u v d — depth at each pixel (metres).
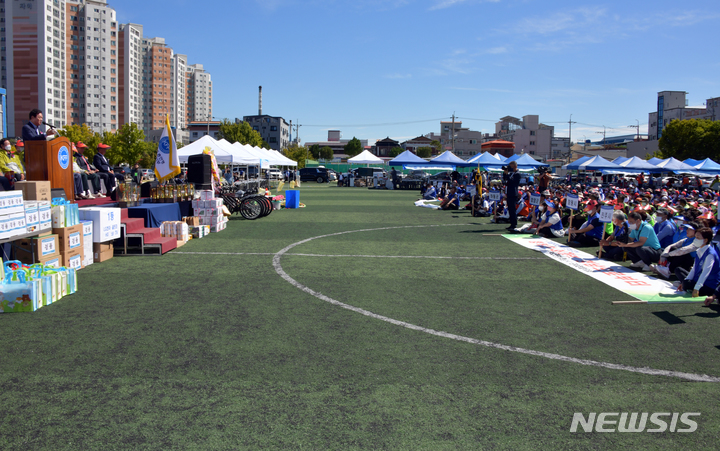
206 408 3.53
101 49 131.25
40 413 3.43
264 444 3.07
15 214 6.31
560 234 12.66
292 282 7.46
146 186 13.09
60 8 118.62
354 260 9.36
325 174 56.34
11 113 111.31
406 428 3.30
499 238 12.65
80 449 2.99
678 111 94.69
